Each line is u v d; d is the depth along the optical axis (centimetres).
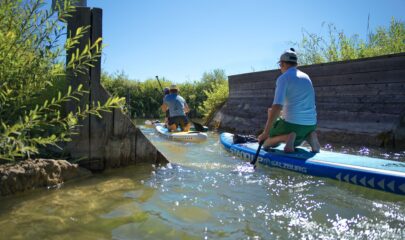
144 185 372
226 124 1209
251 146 589
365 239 242
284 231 257
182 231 253
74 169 387
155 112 1962
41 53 289
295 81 476
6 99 282
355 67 730
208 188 368
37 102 385
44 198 315
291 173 446
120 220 270
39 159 361
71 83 410
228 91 1367
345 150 627
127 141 450
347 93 750
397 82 646
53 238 233
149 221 270
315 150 498
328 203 320
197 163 512
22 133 252
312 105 491
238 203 319
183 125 963
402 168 385
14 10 272
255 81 1094
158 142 800
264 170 464
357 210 302
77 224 259
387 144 646
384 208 307
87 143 421
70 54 404
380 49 903
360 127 705
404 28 896
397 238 243
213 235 248
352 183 387
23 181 329
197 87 2161
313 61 1063
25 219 265
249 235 249
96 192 339
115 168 443
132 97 1927
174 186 372
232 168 476
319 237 246
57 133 383
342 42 1002
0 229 246
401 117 629
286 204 318
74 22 407
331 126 777
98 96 420
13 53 273
